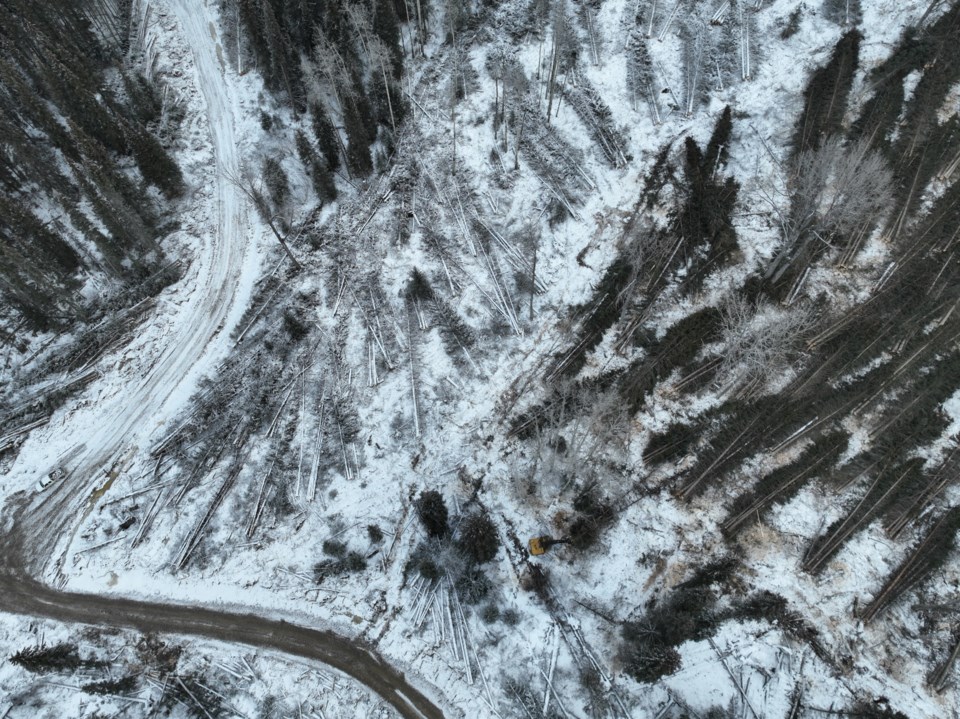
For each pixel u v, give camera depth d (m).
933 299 41.75
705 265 44.78
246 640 36.91
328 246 50.16
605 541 38.09
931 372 39.84
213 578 38.47
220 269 49.62
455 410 42.69
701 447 39.94
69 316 48.12
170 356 46.06
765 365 40.84
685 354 42.31
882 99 47.19
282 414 43.47
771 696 33.66
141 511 40.62
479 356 44.28
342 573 38.22
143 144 48.62
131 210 48.09
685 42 52.72
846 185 40.25
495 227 49.16
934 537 35.97
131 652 36.78
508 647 35.88
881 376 40.09
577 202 48.69
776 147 47.81
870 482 37.66
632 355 43.12
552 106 52.69
